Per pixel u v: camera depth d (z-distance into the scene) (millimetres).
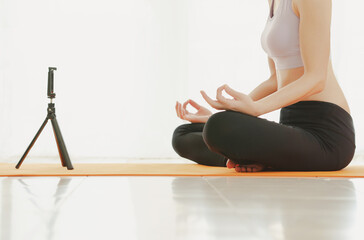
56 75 3779
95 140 3775
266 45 1900
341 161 1767
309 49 1634
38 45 3795
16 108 3732
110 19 3854
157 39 3869
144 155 3787
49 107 2055
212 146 1662
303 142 1673
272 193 1031
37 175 1558
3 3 3789
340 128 1774
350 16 3932
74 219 703
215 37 3889
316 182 1309
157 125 3820
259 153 1630
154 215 738
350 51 3918
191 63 3869
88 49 3824
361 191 1076
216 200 914
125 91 3822
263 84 2203
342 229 620
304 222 673
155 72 3848
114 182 1307
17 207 822
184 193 1031
